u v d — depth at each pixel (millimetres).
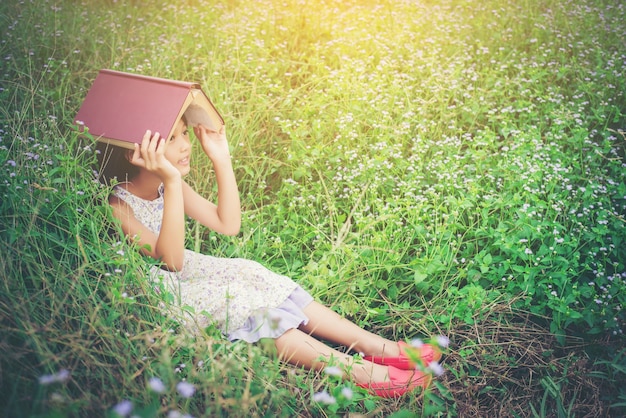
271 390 2732
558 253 3670
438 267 3570
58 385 2385
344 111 5027
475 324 3381
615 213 4027
